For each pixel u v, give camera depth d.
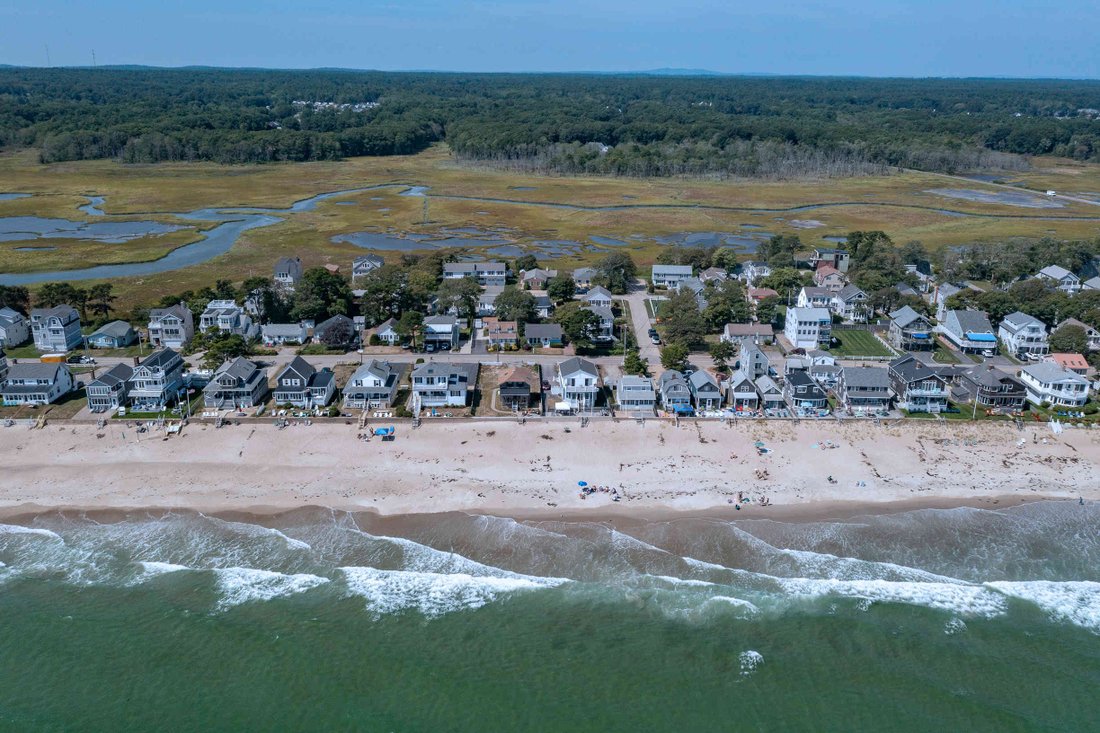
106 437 90.25
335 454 86.88
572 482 81.69
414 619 63.97
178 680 58.50
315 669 59.34
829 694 57.06
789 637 62.03
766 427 93.19
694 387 99.81
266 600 65.94
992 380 98.00
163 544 72.38
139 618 64.06
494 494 79.50
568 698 56.84
